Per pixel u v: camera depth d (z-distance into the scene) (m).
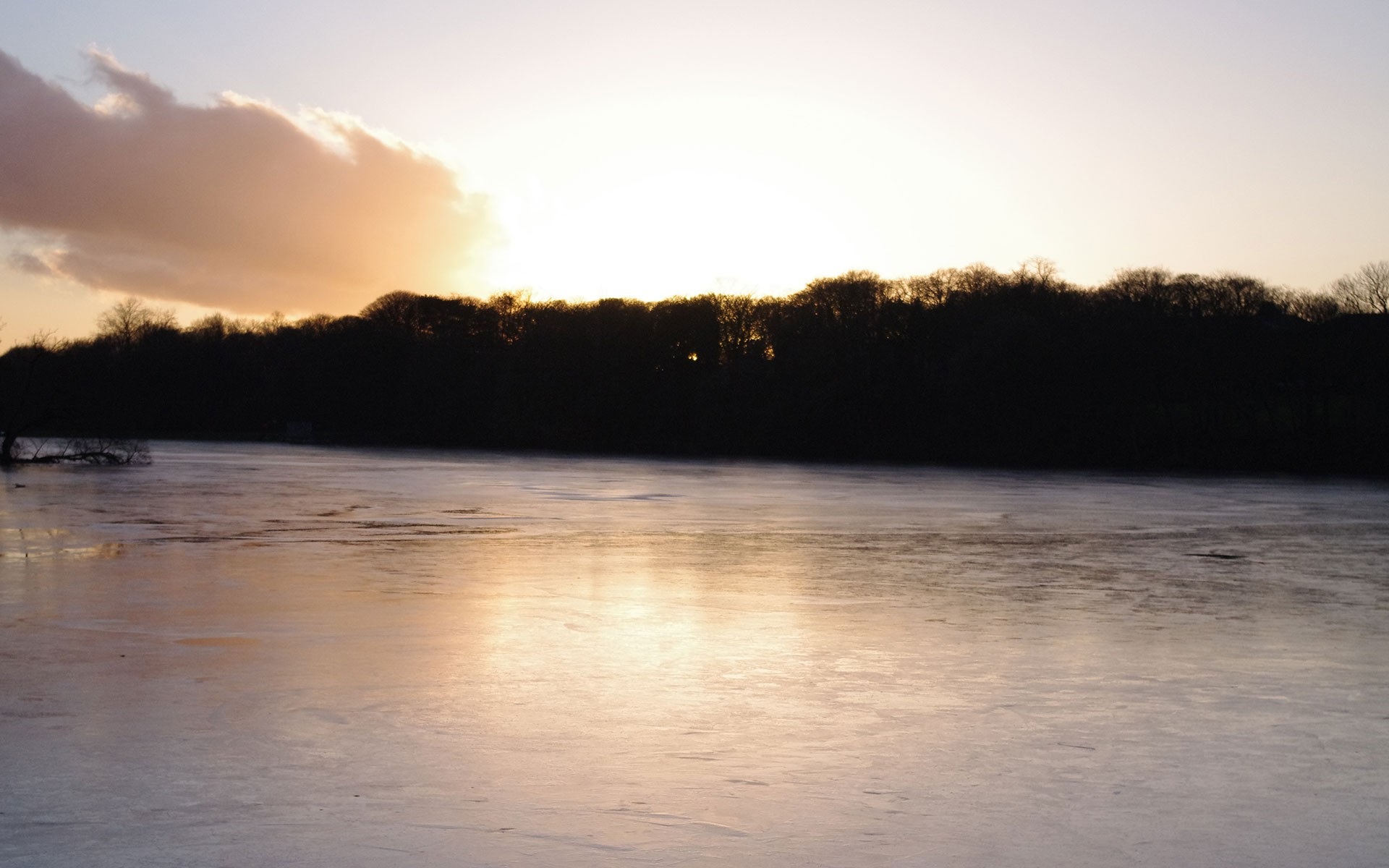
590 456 134.62
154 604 23.02
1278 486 79.88
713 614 22.70
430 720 14.42
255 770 12.32
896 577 28.83
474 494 61.06
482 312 168.75
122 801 11.37
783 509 53.38
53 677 16.48
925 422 132.38
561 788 11.88
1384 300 121.31
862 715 14.88
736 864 9.98
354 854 10.09
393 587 25.78
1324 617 23.00
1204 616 23.08
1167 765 12.83
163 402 177.00
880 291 140.50
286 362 181.38
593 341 156.38
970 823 10.98
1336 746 13.61
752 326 154.38
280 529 39.38
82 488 60.03
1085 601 24.97
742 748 13.35
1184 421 124.31
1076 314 124.06
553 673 17.11
